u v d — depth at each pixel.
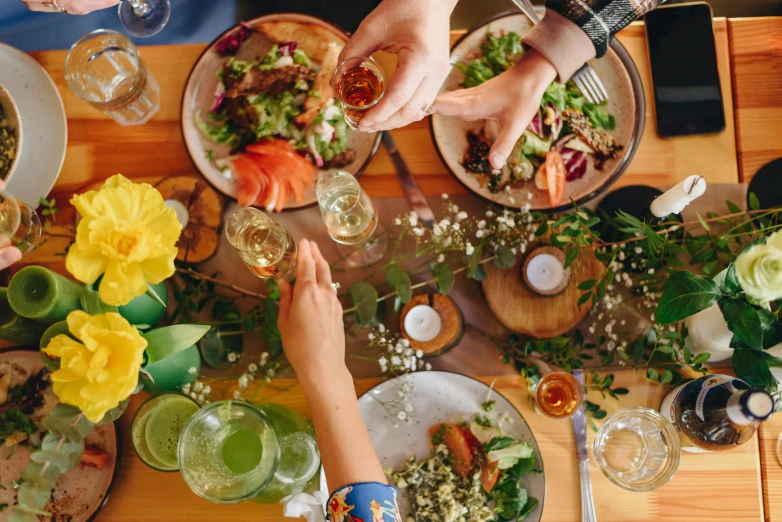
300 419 0.88
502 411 0.91
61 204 1.03
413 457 0.91
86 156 1.05
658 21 1.02
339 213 0.90
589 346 0.94
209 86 1.04
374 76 0.90
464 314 0.98
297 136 1.02
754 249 0.69
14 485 0.85
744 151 0.99
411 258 0.94
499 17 1.03
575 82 1.00
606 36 0.92
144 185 0.60
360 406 0.92
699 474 0.90
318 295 0.84
